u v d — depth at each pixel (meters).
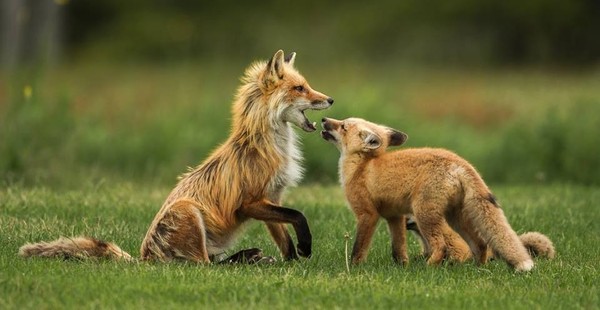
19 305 7.60
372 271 9.24
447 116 25.23
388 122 20.17
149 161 19.58
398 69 39.12
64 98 18.31
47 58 19.66
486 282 8.80
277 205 10.04
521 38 44.28
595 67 41.97
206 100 22.36
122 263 9.36
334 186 17.47
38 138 17.28
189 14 49.94
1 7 42.56
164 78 37.19
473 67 42.66
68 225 11.62
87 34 50.34
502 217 9.19
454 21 44.62
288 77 10.41
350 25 45.00
